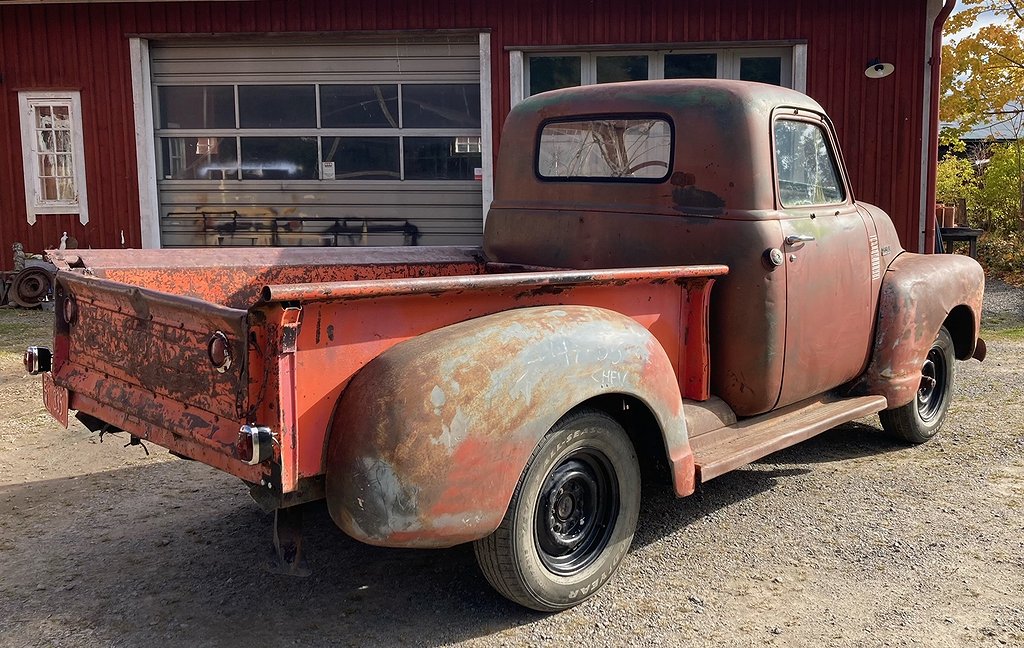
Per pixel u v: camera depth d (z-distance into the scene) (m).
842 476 4.48
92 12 10.52
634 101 3.97
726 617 3.00
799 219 3.89
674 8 10.16
